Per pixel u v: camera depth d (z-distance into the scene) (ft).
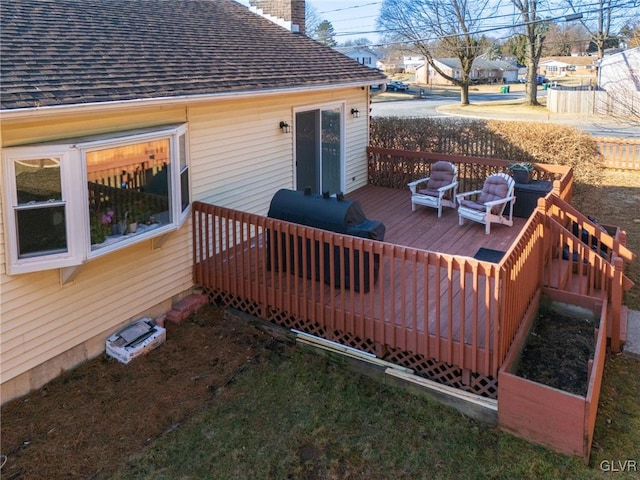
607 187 48.42
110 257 20.57
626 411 17.08
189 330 22.70
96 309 20.27
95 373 19.56
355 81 35.53
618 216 39.50
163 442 16.10
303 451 15.70
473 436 16.10
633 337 21.01
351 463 15.19
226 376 19.45
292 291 21.68
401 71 285.02
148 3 32.68
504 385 15.84
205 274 24.44
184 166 23.49
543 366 18.65
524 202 33.47
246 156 27.99
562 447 15.14
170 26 29.99
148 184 20.18
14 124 15.99
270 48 34.35
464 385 17.83
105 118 19.08
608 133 81.10
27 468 15.02
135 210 19.77
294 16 41.45
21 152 16.02
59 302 18.78
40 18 23.22
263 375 19.49
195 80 23.15
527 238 19.39
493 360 16.72
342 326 20.02
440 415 17.12
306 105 32.94
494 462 15.01
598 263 22.70
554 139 48.70
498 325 16.35
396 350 19.33
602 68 108.68
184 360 20.48
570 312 22.02
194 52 27.09
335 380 19.13
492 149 50.70
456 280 22.76
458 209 32.22
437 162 36.96
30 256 16.80
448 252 27.22
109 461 15.34
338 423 16.88
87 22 25.03
